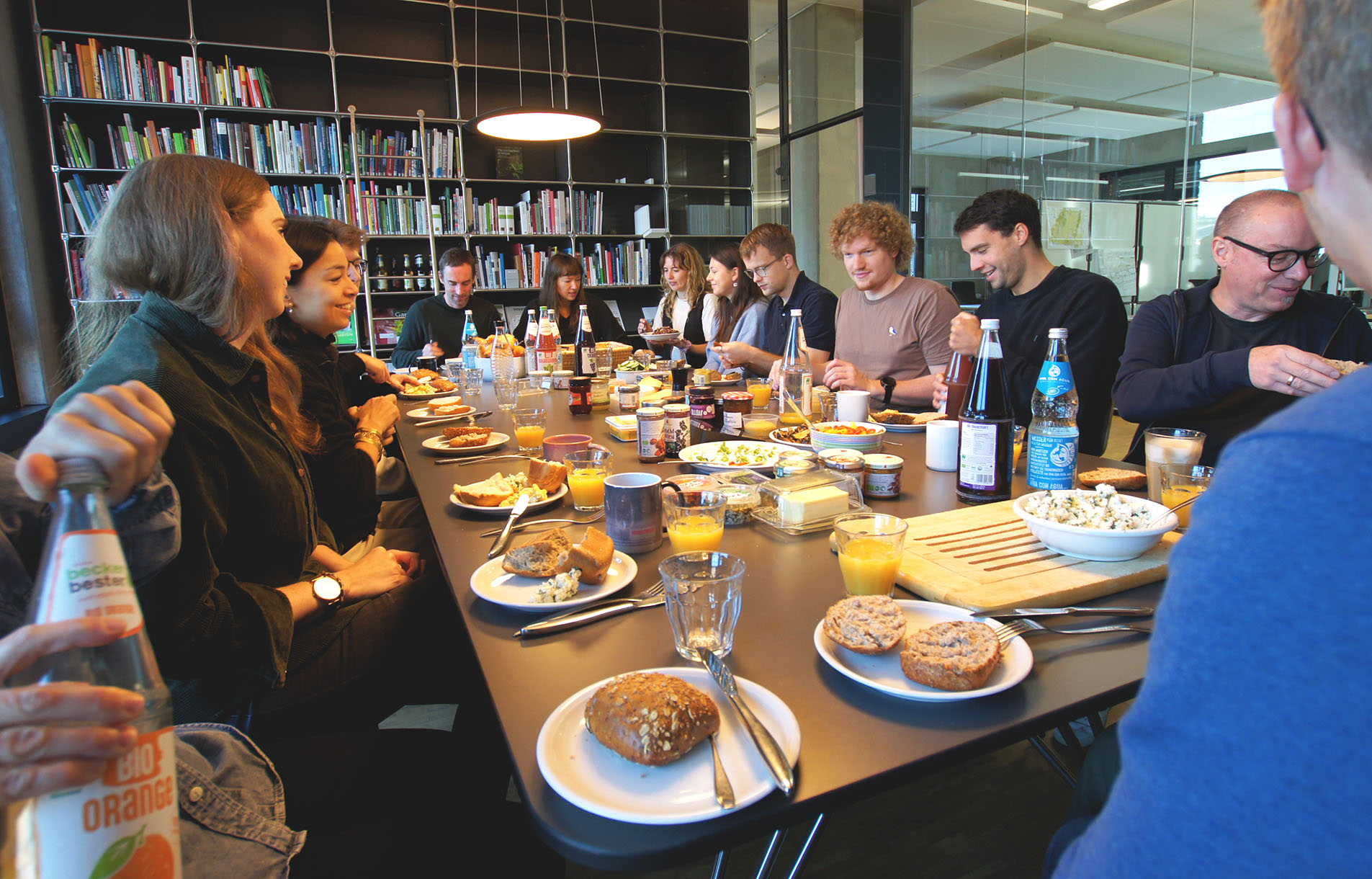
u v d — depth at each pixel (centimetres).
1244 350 161
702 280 457
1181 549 36
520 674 79
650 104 621
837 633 80
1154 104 466
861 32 605
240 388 126
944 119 553
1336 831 28
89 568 47
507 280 569
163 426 54
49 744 42
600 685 71
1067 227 514
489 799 97
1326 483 30
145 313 114
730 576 81
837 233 279
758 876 88
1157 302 200
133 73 443
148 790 47
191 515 98
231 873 69
